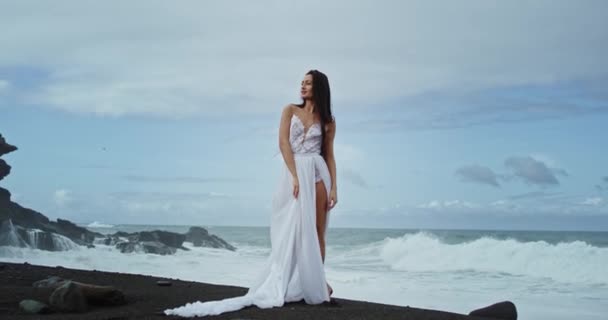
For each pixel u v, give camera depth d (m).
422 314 5.16
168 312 4.99
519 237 43.25
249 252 29.89
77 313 5.26
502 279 16.08
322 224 5.78
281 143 5.70
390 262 20.86
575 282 15.43
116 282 7.84
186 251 30.16
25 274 8.35
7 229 28.42
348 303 6.27
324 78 5.83
